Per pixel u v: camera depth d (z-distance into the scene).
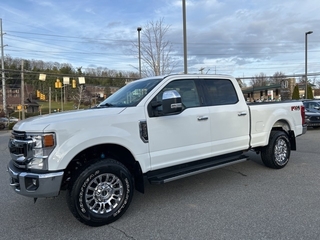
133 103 3.86
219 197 4.20
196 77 4.48
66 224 3.47
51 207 4.07
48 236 3.17
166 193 4.48
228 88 4.90
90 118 3.35
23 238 3.13
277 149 5.63
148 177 3.87
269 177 5.16
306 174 5.30
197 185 4.84
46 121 3.21
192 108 4.27
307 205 3.75
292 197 4.07
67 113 3.57
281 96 34.00
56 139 3.09
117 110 3.63
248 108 5.02
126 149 3.65
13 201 4.35
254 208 3.72
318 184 4.66
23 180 3.08
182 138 4.09
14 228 3.40
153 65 16.91
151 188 4.76
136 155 3.63
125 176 3.54
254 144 5.12
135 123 3.64
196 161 4.36
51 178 3.04
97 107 4.26
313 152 7.47
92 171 3.28
